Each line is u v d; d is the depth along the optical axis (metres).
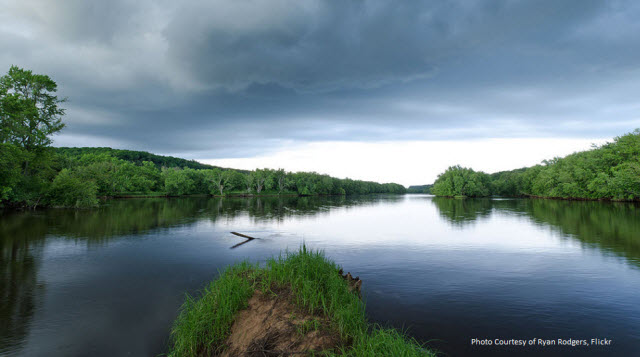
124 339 9.19
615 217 39.94
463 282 14.34
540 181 100.69
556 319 10.36
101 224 34.59
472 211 57.88
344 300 9.64
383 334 7.64
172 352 8.23
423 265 17.50
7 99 39.66
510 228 32.91
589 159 80.69
